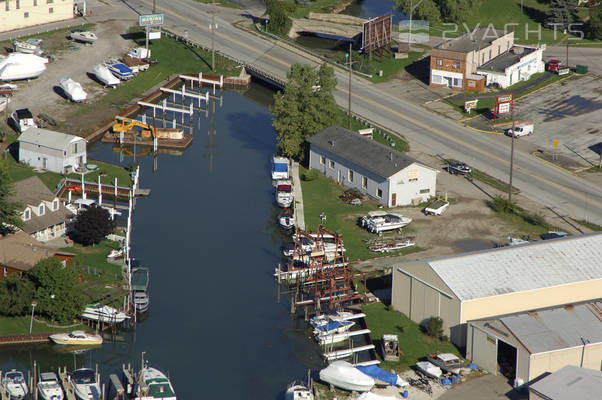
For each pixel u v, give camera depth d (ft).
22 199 448.24
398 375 344.49
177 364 359.25
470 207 502.79
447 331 367.86
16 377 335.06
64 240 449.89
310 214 493.77
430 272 371.15
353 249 451.94
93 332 375.86
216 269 439.63
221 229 482.28
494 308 362.12
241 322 392.68
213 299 411.34
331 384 338.95
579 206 508.94
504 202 499.10
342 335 373.81
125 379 342.64
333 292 410.31
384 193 502.38
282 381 349.00
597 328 350.23
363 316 385.50
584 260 385.50
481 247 454.81
